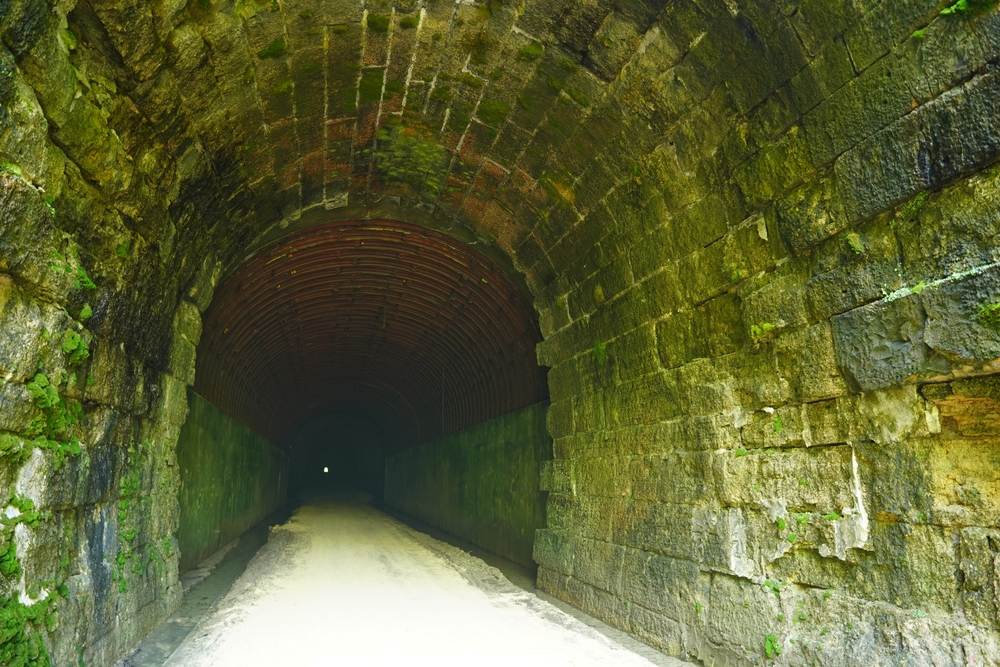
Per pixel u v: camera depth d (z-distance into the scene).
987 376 3.71
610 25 5.47
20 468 3.88
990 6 3.40
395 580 10.37
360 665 5.93
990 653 3.58
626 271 7.38
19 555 3.80
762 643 5.17
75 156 4.28
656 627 6.56
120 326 5.66
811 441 4.91
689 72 5.36
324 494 35.88
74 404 4.80
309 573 10.88
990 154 3.51
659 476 6.77
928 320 3.90
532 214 8.72
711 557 5.86
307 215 9.77
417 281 13.84
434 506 20.77
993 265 3.53
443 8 5.80
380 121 7.63
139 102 4.88
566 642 6.68
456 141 7.97
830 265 4.66
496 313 12.78
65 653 4.38
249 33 5.33
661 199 6.45
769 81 4.80
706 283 6.05
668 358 6.75
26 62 3.56
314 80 6.44
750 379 5.54
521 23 5.84
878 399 4.35
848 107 4.30
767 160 5.07
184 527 9.80
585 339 8.65
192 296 8.12
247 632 6.95
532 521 11.72
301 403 25.92
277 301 13.45
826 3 4.13
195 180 6.37
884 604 4.25
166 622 7.33
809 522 4.87
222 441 13.18
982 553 3.69
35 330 3.90
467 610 8.17
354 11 5.73
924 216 3.94
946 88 3.68
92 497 5.14
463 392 17.34
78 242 4.53
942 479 3.94
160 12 4.48
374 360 21.48
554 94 6.56
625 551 7.31
